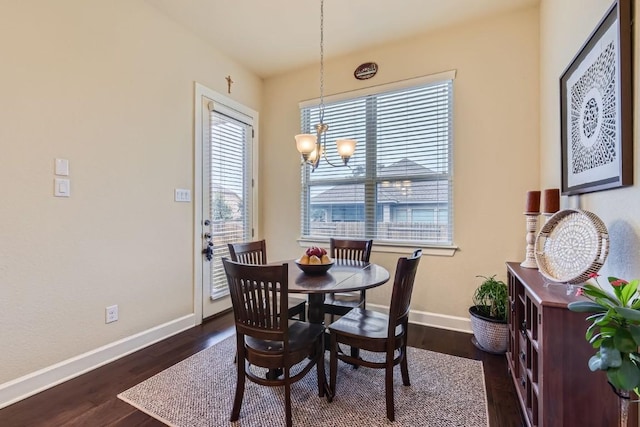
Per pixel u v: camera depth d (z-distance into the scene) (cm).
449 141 291
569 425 124
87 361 214
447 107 292
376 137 326
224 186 334
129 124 242
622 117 123
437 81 292
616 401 118
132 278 245
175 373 211
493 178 272
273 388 194
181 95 286
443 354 238
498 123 270
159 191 266
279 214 383
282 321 154
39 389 190
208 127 314
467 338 268
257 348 163
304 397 185
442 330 286
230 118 342
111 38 229
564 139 190
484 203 276
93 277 220
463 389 192
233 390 192
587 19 161
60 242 202
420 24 280
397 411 171
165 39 270
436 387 194
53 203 198
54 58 197
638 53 116
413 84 302
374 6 256
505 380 202
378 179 325
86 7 214
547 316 126
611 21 131
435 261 295
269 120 388
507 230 268
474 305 270
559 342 125
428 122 301
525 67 261
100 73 222
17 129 182
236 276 159
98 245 223
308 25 283
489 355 236
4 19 176
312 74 360
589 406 122
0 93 175
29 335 187
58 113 200
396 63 311
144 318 254
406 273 172
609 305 92
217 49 323
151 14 258
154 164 262
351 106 339
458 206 286
